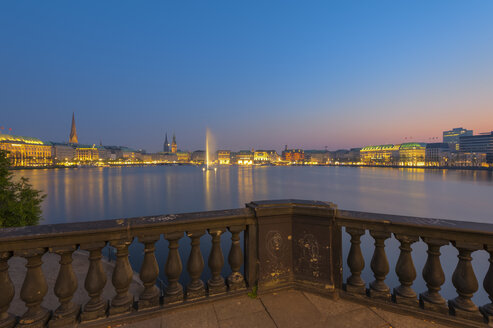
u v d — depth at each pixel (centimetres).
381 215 362
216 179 13862
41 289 293
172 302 342
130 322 315
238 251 377
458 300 326
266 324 316
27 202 1723
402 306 337
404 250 338
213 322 319
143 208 5616
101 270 313
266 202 386
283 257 386
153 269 331
